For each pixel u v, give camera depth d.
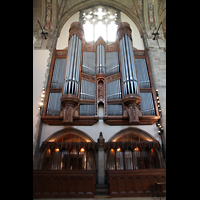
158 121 12.89
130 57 14.06
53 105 12.91
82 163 11.54
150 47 16.08
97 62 14.71
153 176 8.88
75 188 8.55
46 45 15.50
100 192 9.08
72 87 12.47
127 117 12.19
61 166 11.40
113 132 12.50
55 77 14.18
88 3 20.14
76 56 14.12
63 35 17.73
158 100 13.41
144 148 11.70
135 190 8.55
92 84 13.91
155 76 14.54
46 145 11.46
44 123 12.59
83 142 11.66
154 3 18.28
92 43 18.34
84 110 12.73
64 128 12.48
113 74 14.33
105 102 13.00
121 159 11.76
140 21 18.25
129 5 19.47
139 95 12.44
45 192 8.48
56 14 17.39
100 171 10.88
